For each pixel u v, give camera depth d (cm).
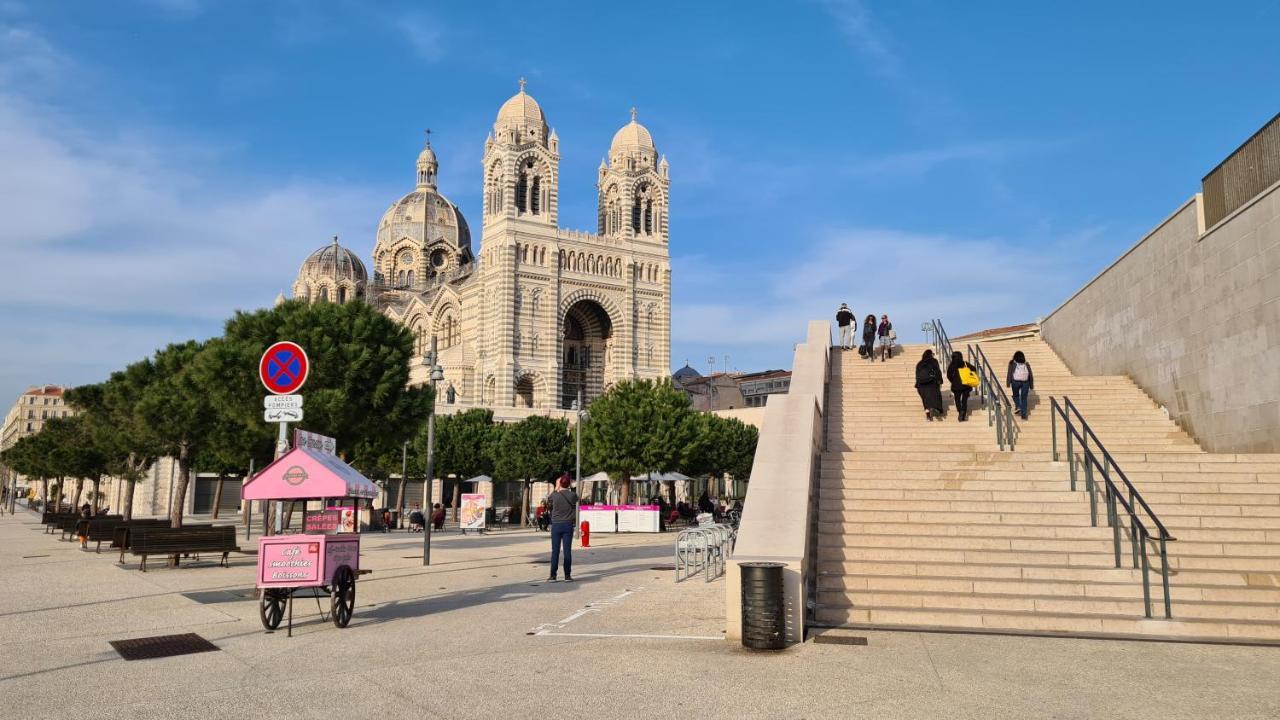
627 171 10200
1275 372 1884
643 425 6103
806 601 1434
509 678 1052
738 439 7800
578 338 10400
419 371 10656
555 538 2153
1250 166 2014
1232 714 907
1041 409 2508
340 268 12769
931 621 1384
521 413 8694
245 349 2873
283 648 1255
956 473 1888
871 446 2283
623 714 896
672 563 2691
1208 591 1409
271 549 1378
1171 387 2377
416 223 13025
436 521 5478
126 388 4522
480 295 9638
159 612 1603
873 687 1010
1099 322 2917
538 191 9675
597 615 1561
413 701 948
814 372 2341
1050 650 1211
